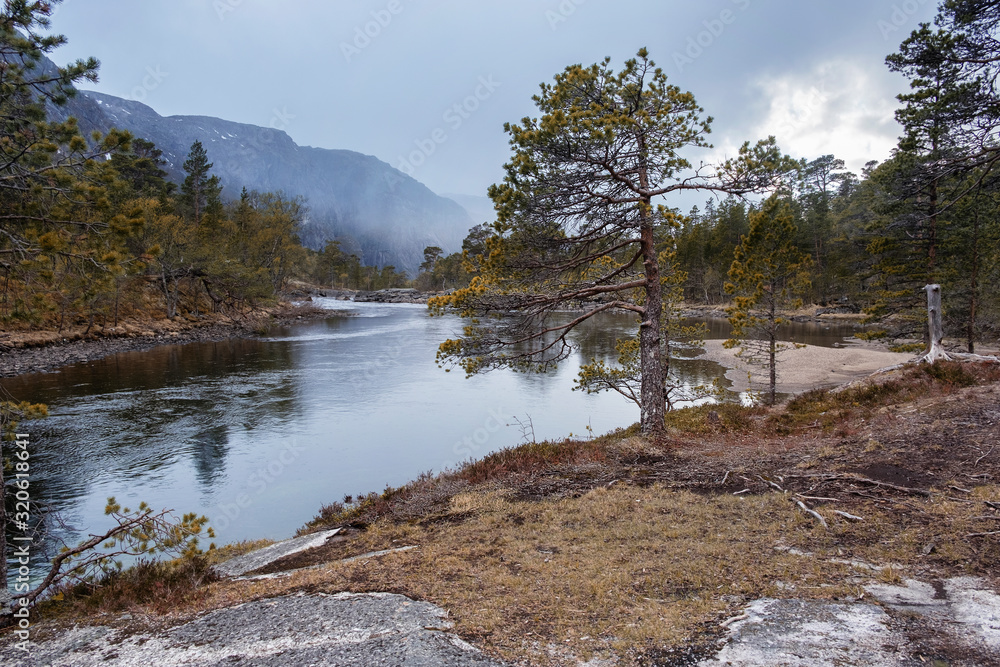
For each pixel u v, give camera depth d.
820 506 7.30
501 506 8.95
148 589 6.68
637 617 4.81
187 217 76.12
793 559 5.80
